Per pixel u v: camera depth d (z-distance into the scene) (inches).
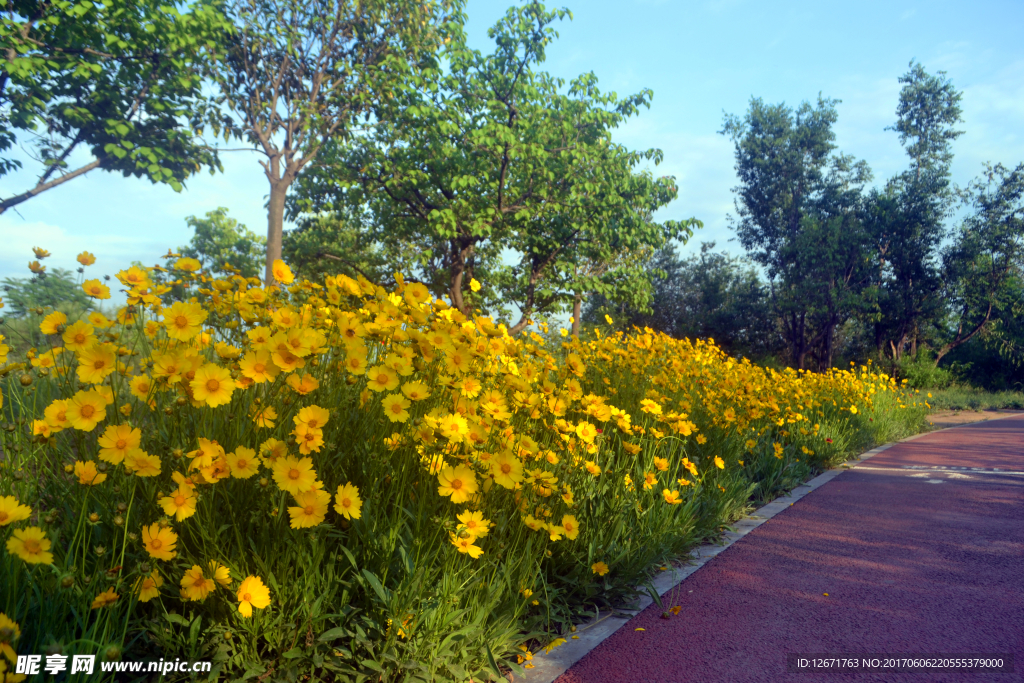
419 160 708.7
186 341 97.7
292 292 129.8
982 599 124.0
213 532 76.5
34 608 70.0
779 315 1509.6
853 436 351.3
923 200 1309.1
